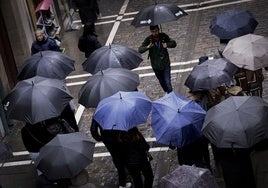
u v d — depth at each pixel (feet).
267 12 47.57
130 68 28.27
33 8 47.47
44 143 25.25
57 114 24.07
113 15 56.24
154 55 33.63
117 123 22.16
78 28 54.29
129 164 23.18
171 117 21.81
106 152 31.32
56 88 24.89
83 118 35.96
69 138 21.44
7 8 42.55
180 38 45.93
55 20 51.67
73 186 20.80
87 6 52.24
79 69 44.50
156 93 37.42
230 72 25.36
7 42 43.01
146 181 24.06
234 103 21.22
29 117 23.86
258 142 20.08
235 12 30.27
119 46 29.17
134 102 22.84
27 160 32.27
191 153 22.48
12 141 34.99
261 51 26.16
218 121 20.67
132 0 60.13
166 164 28.89
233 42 27.02
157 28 32.55
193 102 22.70
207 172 17.90
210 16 49.93
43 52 29.81
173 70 40.11
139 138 23.12
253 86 27.25
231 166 20.86
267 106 21.16
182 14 32.78
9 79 42.75
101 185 28.40
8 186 29.91
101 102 23.52
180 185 17.53
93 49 37.88
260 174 21.11
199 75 25.14
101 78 25.54
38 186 27.14
